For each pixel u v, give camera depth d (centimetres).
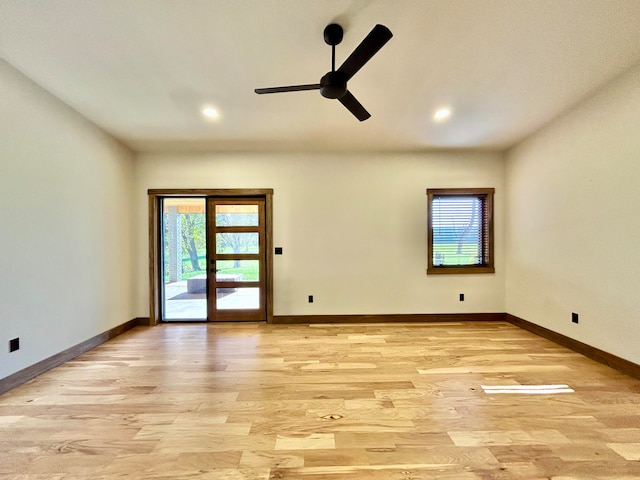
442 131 364
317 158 433
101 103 294
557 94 282
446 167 435
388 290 435
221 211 438
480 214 447
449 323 426
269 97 282
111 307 368
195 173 426
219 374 262
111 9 179
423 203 436
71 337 302
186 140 387
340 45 209
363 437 177
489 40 207
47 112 274
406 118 328
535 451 165
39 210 266
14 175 243
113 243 374
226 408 208
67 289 298
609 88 267
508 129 360
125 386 240
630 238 253
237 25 191
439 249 443
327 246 433
